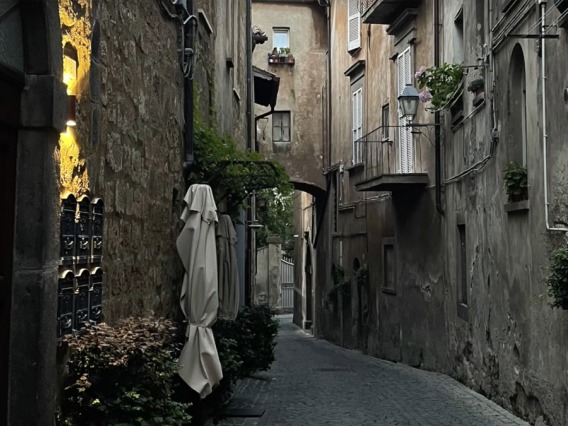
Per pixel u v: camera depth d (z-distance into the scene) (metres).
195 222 7.14
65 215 4.30
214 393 8.01
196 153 9.18
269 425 8.23
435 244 14.02
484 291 10.69
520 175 8.73
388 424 8.41
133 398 4.37
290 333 31.03
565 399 7.27
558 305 6.68
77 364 4.33
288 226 43.28
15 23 3.89
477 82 10.68
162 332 4.93
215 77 11.83
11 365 3.88
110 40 5.34
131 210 6.01
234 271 9.38
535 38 7.65
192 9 8.70
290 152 25.70
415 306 15.24
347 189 21.78
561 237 7.27
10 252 3.90
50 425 4.02
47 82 3.99
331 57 24.33
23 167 3.97
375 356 18.33
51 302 4.02
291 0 25.97
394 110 16.83
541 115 7.88
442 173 13.51
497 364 9.97
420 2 14.97
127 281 5.88
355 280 20.23
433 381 12.36
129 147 5.93
